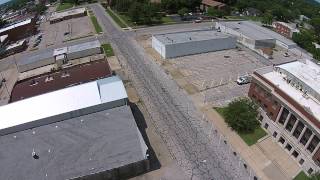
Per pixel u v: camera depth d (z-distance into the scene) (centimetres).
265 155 5625
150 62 9425
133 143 5166
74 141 5266
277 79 6406
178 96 7519
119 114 5881
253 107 6375
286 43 11075
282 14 17925
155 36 10319
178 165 5341
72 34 12712
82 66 8262
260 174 5225
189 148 5750
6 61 10506
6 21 16512
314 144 5100
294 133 5562
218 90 7806
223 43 10369
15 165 4841
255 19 16025
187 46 9744
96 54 10100
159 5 15288
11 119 5822
